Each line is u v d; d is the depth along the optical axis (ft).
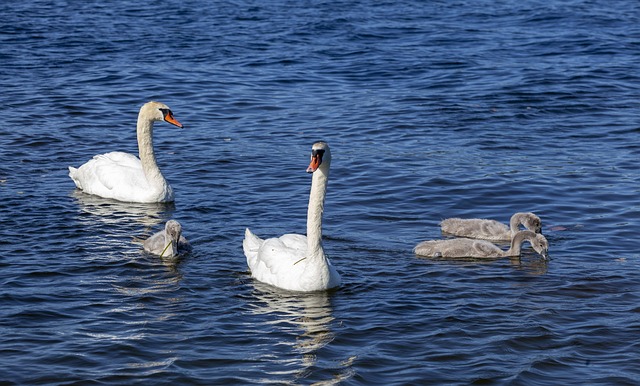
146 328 48.39
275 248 55.01
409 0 156.76
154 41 123.85
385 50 120.47
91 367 44.29
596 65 111.96
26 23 132.98
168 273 55.67
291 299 52.24
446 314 50.21
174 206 68.39
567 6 150.82
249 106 95.86
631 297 52.34
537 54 118.32
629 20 139.95
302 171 75.92
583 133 85.56
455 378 43.60
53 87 101.55
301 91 101.45
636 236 61.67
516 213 63.26
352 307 51.24
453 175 74.08
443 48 121.80
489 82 104.27
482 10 148.25
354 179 73.56
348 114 92.53
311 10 146.72
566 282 54.54
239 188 72.08
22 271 55.26
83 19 136.98
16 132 85.76
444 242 59.21
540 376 43.80
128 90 101.09
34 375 43.45
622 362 45.09
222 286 53.93
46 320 49.14
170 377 43.39
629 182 71.97
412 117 90.99
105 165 71.05
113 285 53.72
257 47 121.39
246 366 44.57
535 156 78.89
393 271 56.44
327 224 64.34
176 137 85.71
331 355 45.75
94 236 61.72
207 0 153.69
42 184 72.69
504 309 50.85
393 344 46.88
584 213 66.13
